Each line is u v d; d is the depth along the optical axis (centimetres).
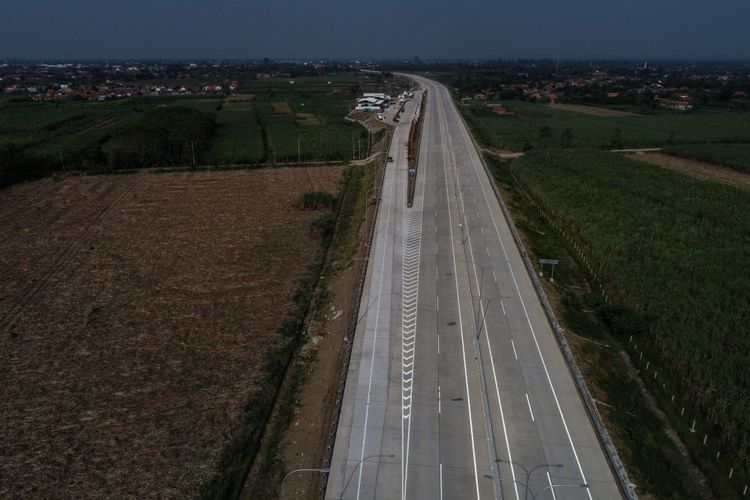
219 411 4291
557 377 4588
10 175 10669
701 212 8800
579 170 11638
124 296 6147
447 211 8669
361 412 4134
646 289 6166
